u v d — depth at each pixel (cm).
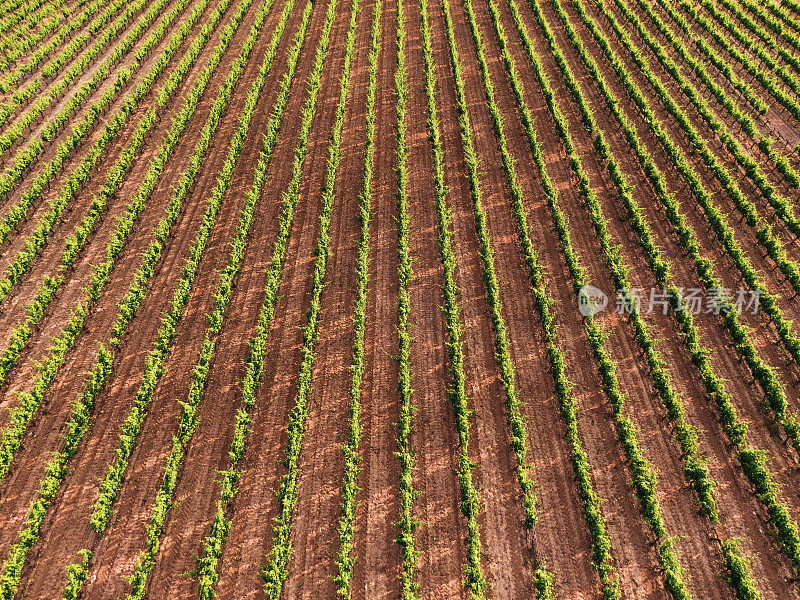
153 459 1552
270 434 1593
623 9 3462
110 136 2636
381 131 2670
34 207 2352
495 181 2362
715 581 1274
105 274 1977
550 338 1678
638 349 1736
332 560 1353
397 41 3328
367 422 1605
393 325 1862
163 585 1334
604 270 1980
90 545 1394
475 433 1562
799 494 1408
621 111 2555
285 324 1875
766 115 2655
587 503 1336
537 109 2747
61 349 1717
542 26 3391
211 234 2203
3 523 1438
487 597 1278
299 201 2338
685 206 2197
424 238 2145
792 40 3136
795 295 1841
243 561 1360
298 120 2781
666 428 1541
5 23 3703
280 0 4066
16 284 2014
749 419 1553
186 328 1877
